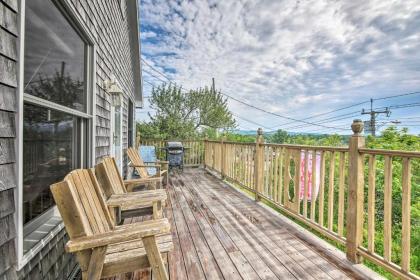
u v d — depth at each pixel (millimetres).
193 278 1940
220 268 2086
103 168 2562
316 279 1947
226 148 5926
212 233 2820
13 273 1295
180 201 4199
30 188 1646
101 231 1753
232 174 5441
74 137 2455
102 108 3408
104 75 3502
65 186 1358
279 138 23766
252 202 4133
